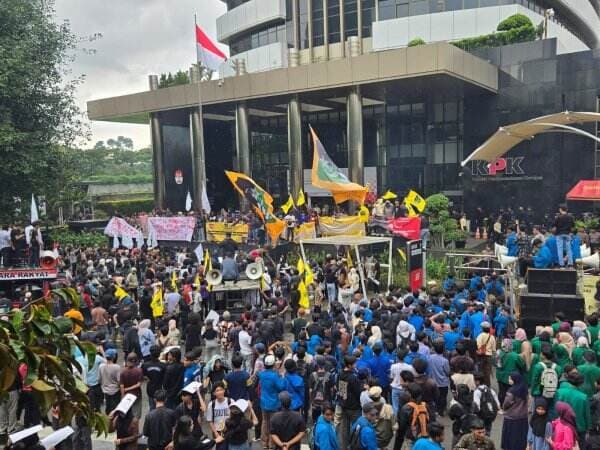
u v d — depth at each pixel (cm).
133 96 4369
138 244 2544
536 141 3209
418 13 4069
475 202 3481
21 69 2608
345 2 4438
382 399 844
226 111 4553
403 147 4212
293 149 3734
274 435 768
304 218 2706
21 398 954
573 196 2520
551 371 868
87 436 882
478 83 3238
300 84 3528
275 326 1234
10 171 2636
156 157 4488
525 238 1948
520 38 3412
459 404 767
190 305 1609
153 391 941
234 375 914
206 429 1007
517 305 1580
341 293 1777
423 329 1145
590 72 3108
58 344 352
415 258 1902
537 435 812
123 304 1512
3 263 2045
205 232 3045
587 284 1602
